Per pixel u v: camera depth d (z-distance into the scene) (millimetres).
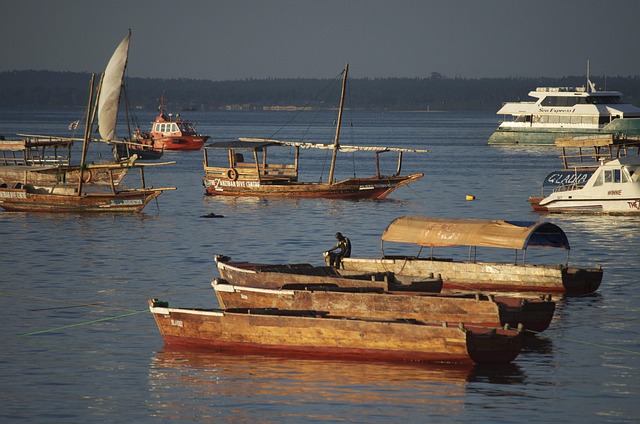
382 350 101562
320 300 112438
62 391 91625
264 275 127188
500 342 98938
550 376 96562
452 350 98812
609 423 83000
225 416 84750
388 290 119312
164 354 105250
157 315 109250
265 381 94875
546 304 111312
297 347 104562
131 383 94188
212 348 107562
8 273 152500
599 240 191500
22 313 123688
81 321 119750
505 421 83438
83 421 83500
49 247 180250
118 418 84250
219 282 119000
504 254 176000
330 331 102938
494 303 106938
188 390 92000
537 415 84938
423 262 142875
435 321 105625
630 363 101375
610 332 114938
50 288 140250
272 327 104750
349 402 88250
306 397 89812
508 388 92562
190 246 183625
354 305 111312
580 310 127312
